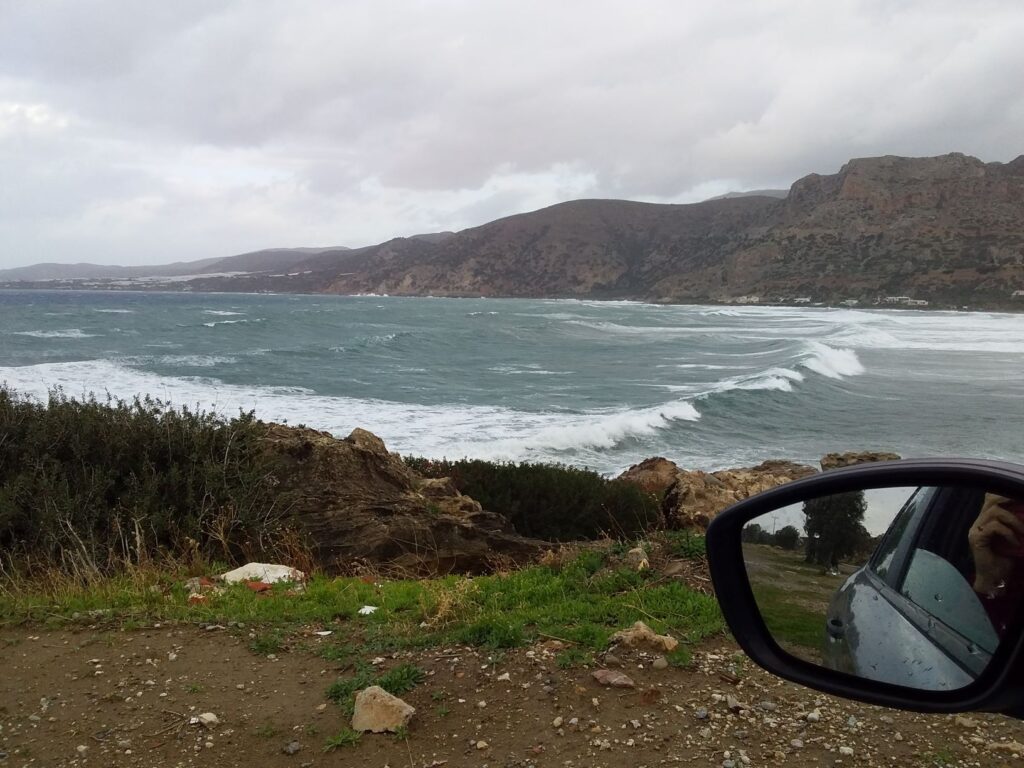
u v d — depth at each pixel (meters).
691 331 71.00
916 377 34.81
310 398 27.39
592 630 4.80
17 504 7.00
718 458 18.95
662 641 4.59
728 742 3.60
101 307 102.25
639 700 4.00
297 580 6.70
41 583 6.27
